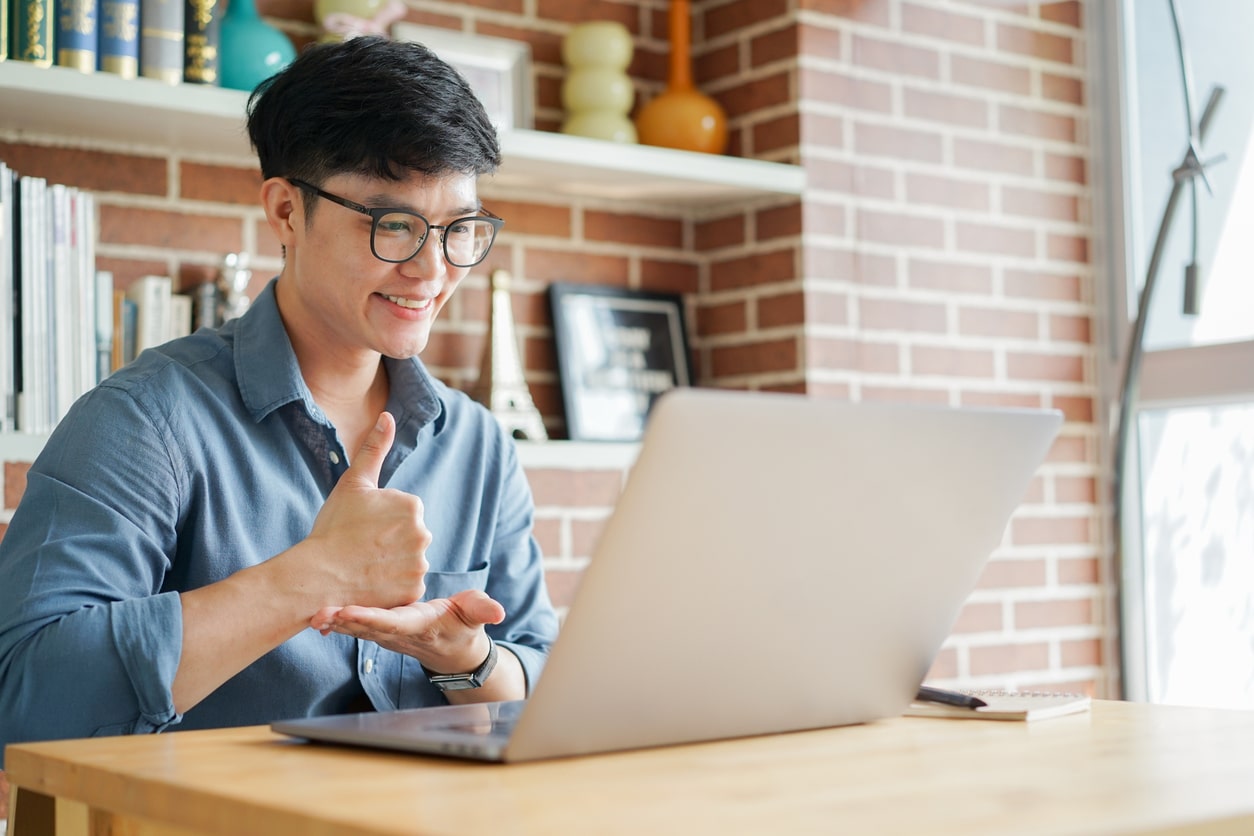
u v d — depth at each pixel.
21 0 1.96
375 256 1.35
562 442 2.42
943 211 2.79
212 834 0.75
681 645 0.88
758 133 2.69
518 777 0.80
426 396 1.54
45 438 1.93
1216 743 0.94
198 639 1.13
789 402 0.84
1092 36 3.02
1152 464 2.90
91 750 0.91
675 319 2.75
